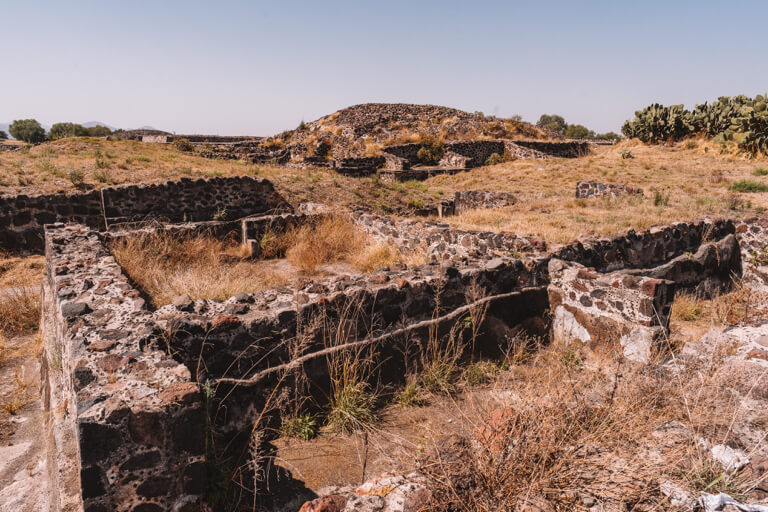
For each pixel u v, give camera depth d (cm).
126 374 284
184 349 355
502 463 237
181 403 255
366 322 459
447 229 850
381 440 388
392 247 988
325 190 1577
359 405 420
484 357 556
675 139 2441
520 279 595
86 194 1139
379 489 230
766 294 676
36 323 644
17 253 1030
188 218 1300
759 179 1551
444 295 522
